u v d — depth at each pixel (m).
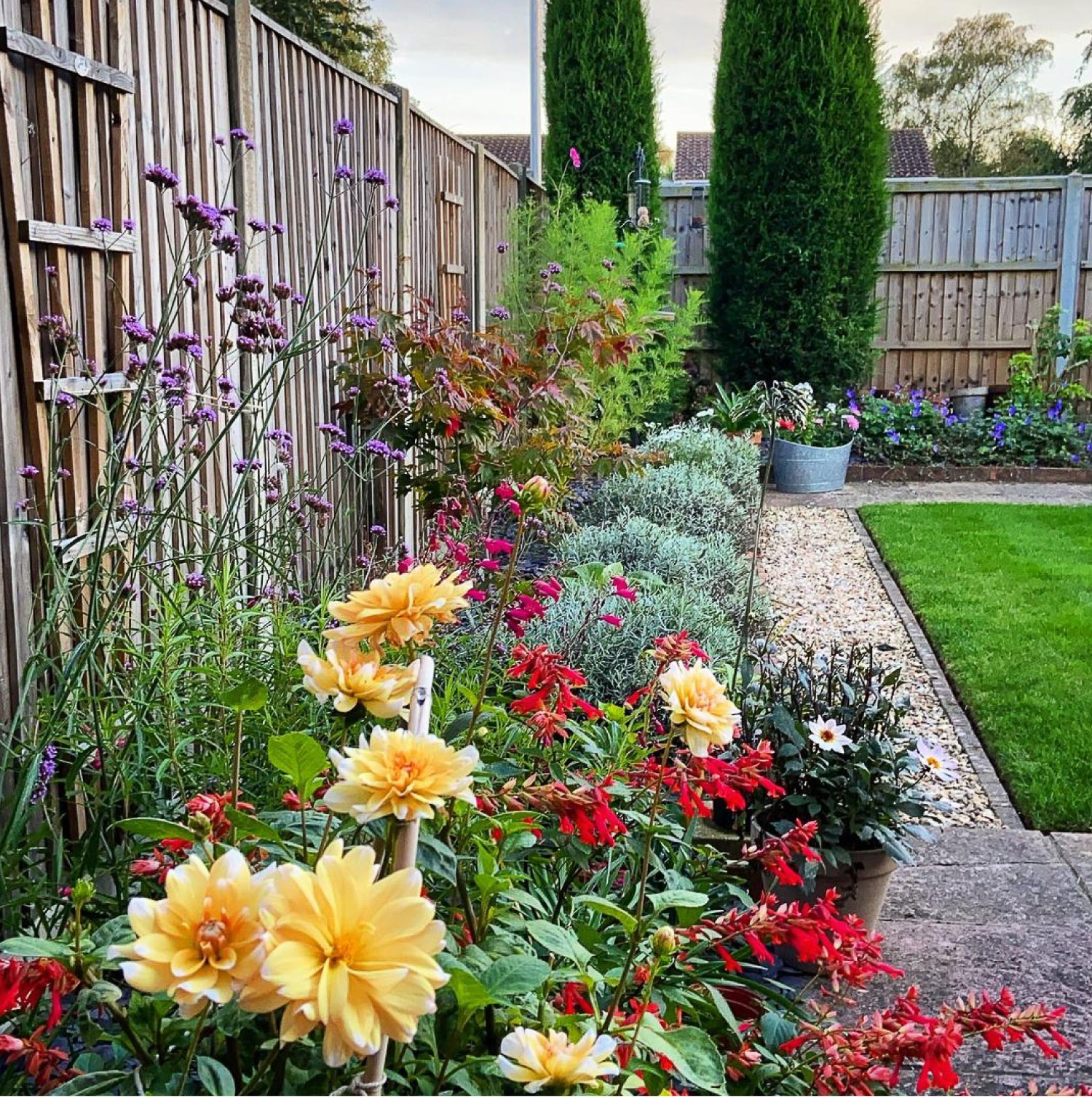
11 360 2.14
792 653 3.17
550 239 8.12
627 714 2.66
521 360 5.11
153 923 0.83
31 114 2.23
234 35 3.19
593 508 6.26
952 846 3.10
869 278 9.55
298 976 0.77
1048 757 3.64
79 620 2.34
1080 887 2.86
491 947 1.22
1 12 2.09
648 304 7.76
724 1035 1.61
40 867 2.16
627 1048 1.17
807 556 6.62
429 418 4.27
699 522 5.96
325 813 1.25
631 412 8.24
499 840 1.45
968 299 10.41
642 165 9.60
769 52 9.07
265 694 1.18
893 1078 1.27
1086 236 10.20
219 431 3.13
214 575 2.35
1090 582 5.74
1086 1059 2.16
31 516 2.18
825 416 9.05
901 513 7.57
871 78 9.21
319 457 4.09
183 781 2.09
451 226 6.35
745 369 9.76
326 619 2.47
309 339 3.88
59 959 0.98
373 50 15.19
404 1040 0.79
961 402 10.00
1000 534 6.89
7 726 2.10
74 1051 1.38
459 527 3.97
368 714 1.12
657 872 2.10
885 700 2.75
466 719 1.50
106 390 2.44
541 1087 0.98
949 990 2.40
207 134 3.07
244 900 0.83
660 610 3.82
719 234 9.62
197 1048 1.00
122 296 2.56
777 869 1.56
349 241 4.39
